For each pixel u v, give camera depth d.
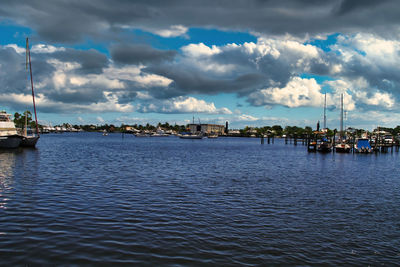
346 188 28.16
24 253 11.65
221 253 12.42
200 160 55.34
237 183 29.39
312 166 49.28
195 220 16.64
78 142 133.50
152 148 96.69
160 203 20.12
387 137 148.00
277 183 30.03
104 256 11.66
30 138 74.12
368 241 14.42
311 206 20.67
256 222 16.70
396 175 39.16
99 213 17.25
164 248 12.64
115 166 41.31
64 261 11.11
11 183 25.67
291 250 13.04
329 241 14.26
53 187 24.30
